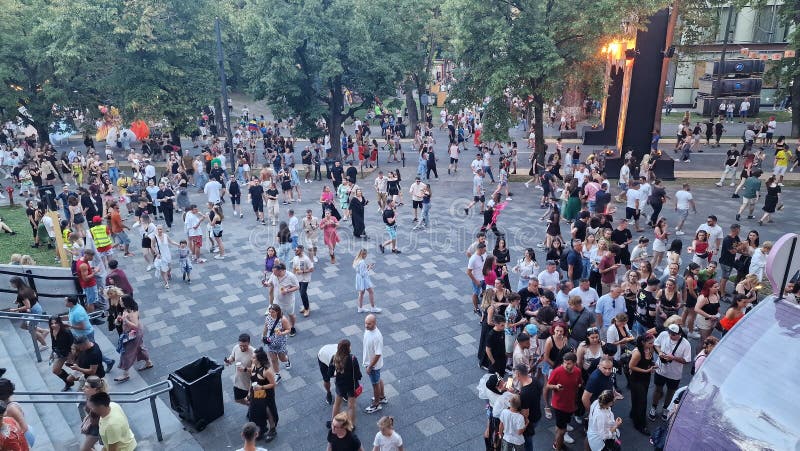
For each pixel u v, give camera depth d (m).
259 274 16.66
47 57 33.44
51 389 10.34
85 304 13.70
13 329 12.33
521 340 9.36
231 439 9.47
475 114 44.09
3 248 18.77
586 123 42.84
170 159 29.41
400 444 7.55
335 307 14.33
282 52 29.48
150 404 9.82
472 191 25.94
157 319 13.92
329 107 34.41
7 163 31.02
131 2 30.67
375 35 32.25
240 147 34.88
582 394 9.38
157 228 15.41
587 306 11.23
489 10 26.00
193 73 34.16
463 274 16.33
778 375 4.82
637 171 25.77
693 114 46.09
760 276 13.10
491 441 8.44
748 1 34.53
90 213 20.89
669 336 9.37
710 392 5.00
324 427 9.76
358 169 31.95
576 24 24.31
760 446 4.50
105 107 39.69
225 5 36.59
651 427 9.48
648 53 25.66
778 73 34.34
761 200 22.84
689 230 19.47
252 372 9.20
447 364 11.66
